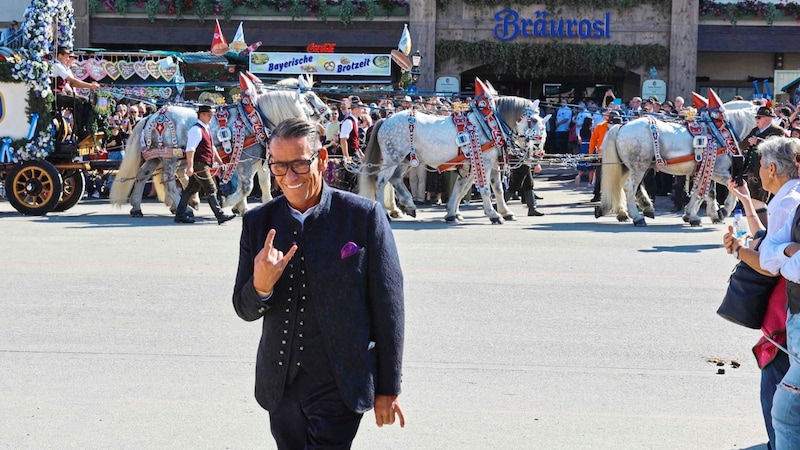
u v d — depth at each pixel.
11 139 18.27
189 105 20.25
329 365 4.26
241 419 6.61
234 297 4.34
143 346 8.41
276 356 4.29
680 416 6.75
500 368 7.84
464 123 17.36
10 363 7.88
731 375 7.72
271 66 27.64
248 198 22.45
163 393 7.15
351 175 20.53
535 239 15.18
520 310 9.89
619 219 17.89
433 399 7.05
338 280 4.25
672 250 14.02
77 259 12.73
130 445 6.12
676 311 9.91
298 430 4.39
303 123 4.31
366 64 27.86
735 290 5.38
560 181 28.41
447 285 11.12
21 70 17.89
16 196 18.47
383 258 4.30
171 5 32.84
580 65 32.72
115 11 32.94
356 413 4.28
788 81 28.97
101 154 20.23
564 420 6.64
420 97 25.02
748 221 5.93
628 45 32.69
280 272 4.12
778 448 4.88
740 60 34.03
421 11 32.78
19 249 13.61
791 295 4.82
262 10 33.06
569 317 9.61
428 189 21.89
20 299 10.21
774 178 5.56
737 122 17.09
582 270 12.22
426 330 9.02
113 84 23.38
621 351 8.38
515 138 17.50
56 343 8.49
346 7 32.81
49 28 18.12
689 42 32.56
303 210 4.38
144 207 20.81
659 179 24.14
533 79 35.09
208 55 26.42
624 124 17.42
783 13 32.50
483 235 15.67
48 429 6.40
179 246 14.00
